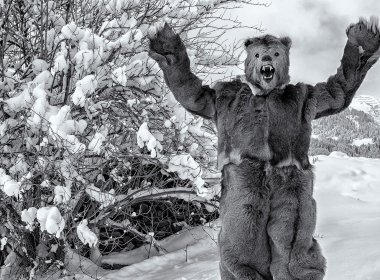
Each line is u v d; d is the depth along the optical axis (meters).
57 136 5.28
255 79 3.45
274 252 3.43
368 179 10.72
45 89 5.72
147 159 6.49
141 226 7.49
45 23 6.50
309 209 3.41
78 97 5.20
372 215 7.45
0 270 6.38
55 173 5.78
